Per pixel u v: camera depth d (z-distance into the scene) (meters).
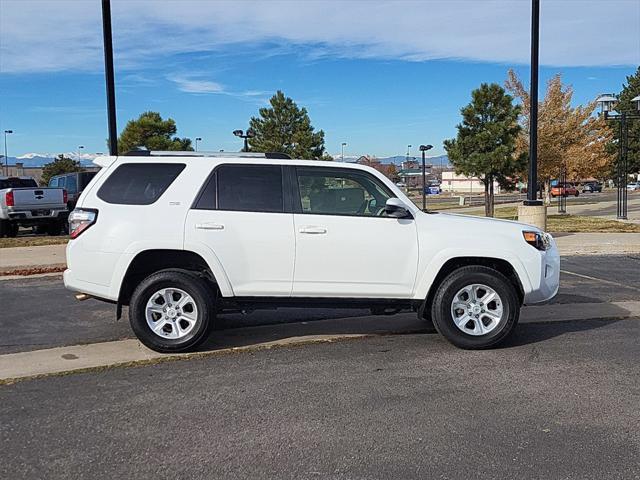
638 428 4.32
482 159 21.88
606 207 32.72
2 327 7.34
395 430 4.28
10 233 18.05
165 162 6.29
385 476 3.63
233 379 5.37
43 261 12.37
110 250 6.06
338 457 3.88
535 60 13.89
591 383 5.25
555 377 5.41
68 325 7.44
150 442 4.09
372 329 7.18
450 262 6.42
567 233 18.00
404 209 6.21
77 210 6.23
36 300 9.03
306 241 6.15
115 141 12.54
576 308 8.28
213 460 3.84
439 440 4.12
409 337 6.81
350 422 4.42
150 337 6.09
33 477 3.62
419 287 6.29
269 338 6.77
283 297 6.23
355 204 6.38
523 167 22.95
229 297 6.19
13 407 4.73
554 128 29.48
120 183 6.24
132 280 6.34
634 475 3.63
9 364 5.83
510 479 3.59
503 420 4.46
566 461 3.81
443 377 5.41
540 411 4.62
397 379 5.36
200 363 5.85
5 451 3.97
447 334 6.25
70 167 67.38
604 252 14.88
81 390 5.11
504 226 6.46
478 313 6.30
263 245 6.13
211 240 6.09
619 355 6.09
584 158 29.81
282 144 29.02
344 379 5.37
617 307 8.34
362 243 6.20
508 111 22.61
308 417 4.51
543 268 6.39
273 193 6.25
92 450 3.98
